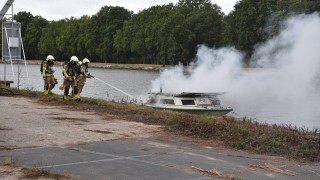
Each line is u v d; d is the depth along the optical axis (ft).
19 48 75.92
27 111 45.21
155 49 353.10
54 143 30.17
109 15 403.75
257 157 28.71
